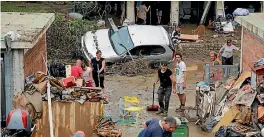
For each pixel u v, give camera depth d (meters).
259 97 15.31
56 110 14.41
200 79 22.67
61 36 25.17
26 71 15.76
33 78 15.45
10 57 15.09
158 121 11.46
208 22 32.00
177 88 18.34
